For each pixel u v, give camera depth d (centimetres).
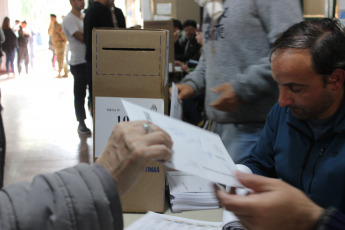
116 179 54
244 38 122
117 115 99
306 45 69
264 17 117
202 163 57
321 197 81
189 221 91
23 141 377
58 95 670
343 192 79
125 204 100
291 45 70
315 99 72
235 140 130
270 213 52
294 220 53
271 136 99
